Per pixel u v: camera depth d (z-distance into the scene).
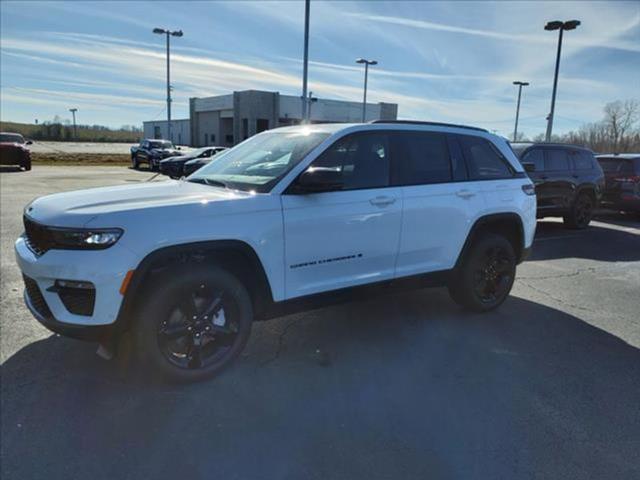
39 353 3.73
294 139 4.04
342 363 3.75
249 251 3.39
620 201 11.92
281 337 4.22
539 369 3.72
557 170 10.09
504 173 5.04
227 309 3.46
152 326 3.15
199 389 3.31
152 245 3.03
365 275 4.02
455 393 3.33
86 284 2.92
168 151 28.92
